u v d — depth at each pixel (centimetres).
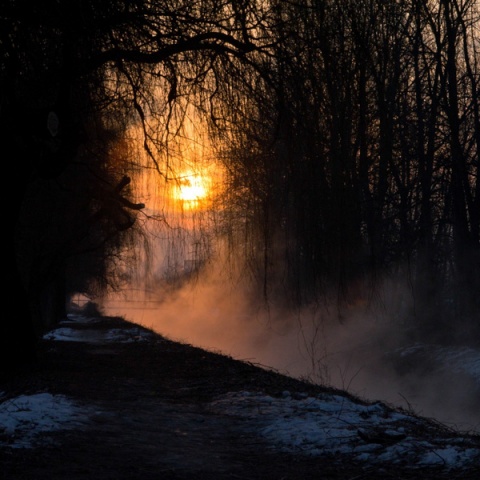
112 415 1149
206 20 1631
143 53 1641
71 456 841
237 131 1733
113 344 3253
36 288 3812
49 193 3450
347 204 1708
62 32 1561
